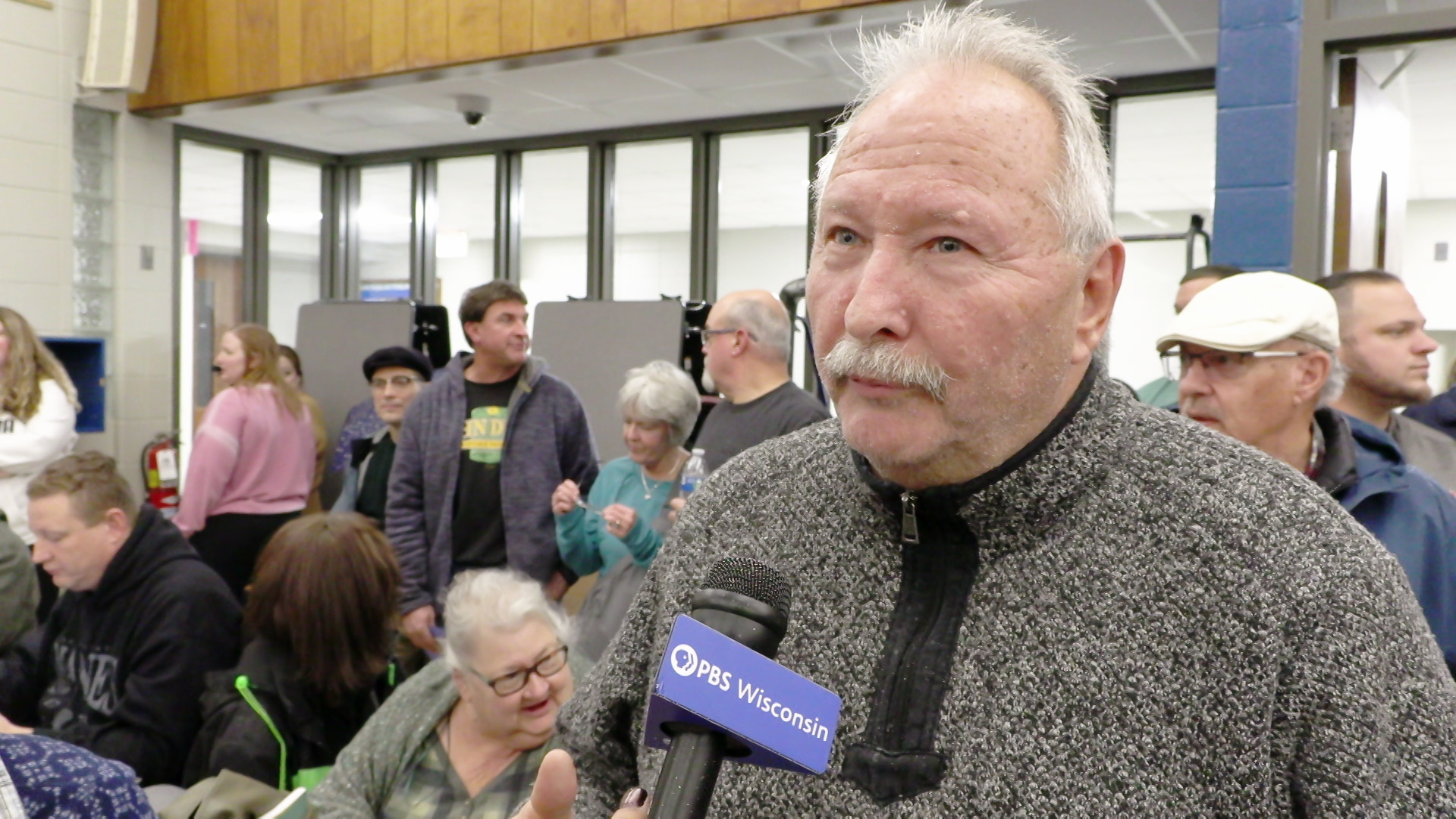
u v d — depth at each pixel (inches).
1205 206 289.3
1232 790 24.4
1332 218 99.7
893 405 25.6
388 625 76.7
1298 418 57.6
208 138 234.2
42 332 203.9
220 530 138.5
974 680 26.4
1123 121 211.9
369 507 135.9
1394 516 55.9
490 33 177.5
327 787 65.5
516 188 250.2
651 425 102.3
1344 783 23.5
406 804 65.1
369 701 77.7
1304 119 97.8
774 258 258.8
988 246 24.7
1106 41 165.3
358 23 189.5
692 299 228.1
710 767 22.7
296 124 227.8
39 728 87.2
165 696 80.8
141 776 79.4
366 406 175.0
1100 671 25.5
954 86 25.7
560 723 36.0
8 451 135.3
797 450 32.8
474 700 63.9
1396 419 79.7
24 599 93.4
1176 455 27.5
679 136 226.2
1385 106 111.9
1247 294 57.5
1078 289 26.2
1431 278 308.0
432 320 195.2
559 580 117.3
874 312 25.0
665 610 32.1
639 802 28.3
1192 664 25.1
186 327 232.2
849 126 27.4
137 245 217.3
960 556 27.8
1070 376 27.3
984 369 25.0
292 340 262.7
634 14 165.3
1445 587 54.6
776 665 23.5
